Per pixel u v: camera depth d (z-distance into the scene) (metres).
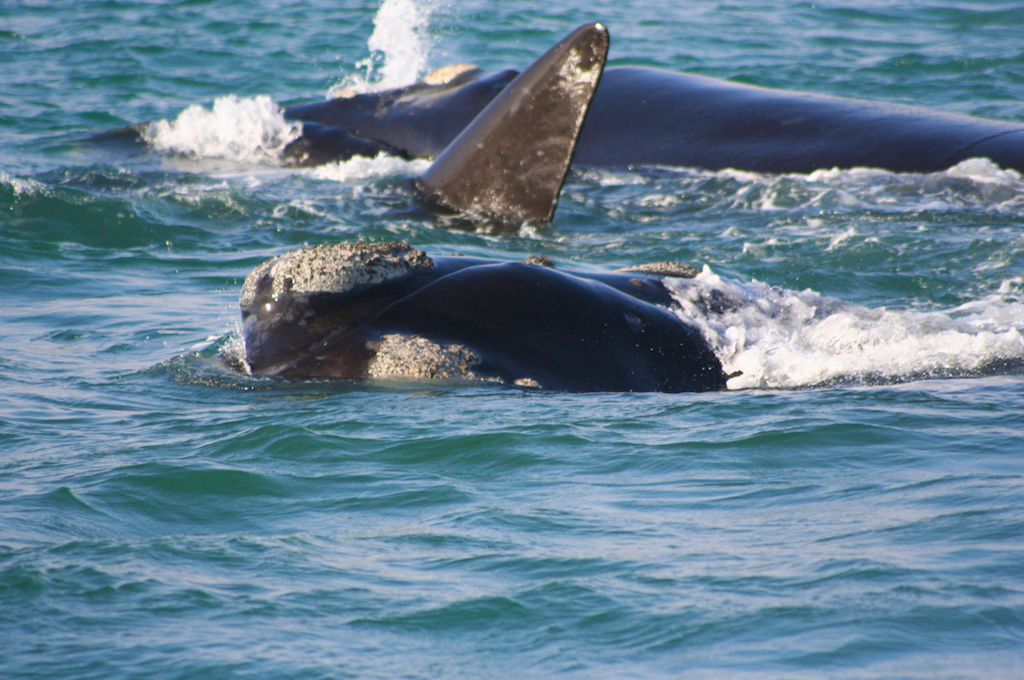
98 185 58.09
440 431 22.95
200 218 52.38
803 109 63.28
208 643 13.87
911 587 14.60
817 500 18.67
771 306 33.97
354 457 21.62
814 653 13.06
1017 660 12.63
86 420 24.80
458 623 14.34
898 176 56.25
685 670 12.90
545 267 30.30
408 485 20.09
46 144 68.88
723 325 31.86
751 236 49.00
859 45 97.12
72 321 36.00
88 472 20.86
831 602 14.31
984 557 15.50
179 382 28.02
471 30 101.38
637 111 66.06
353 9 109.88
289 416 24.14
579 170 62.31
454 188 51.62
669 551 16.45
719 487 19.59
